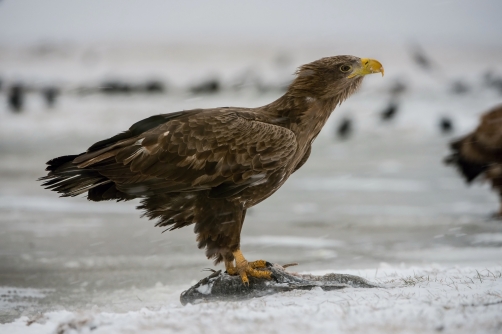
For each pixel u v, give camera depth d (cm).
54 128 4766
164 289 1084
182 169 906
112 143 946
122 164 907
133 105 6066
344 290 838
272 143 924
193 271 1233
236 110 956
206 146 909
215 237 920
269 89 7075
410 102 5597
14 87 6250
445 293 782
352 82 987
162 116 959
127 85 6950
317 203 2161
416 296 774
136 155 905
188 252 1422
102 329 675
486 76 7994
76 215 1895
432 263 1237
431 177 2773
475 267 1116
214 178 909
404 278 970
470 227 1712
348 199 2242
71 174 928
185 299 886
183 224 947
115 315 741
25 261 1317
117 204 2098
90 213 1930
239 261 902
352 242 1527
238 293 875
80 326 692
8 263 1297
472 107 5416
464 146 1952
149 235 1614
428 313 679
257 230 1706
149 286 1109
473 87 6806
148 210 948
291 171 976
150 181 908
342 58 984
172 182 910
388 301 745
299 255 1388
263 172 921
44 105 5800
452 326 638
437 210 1998
